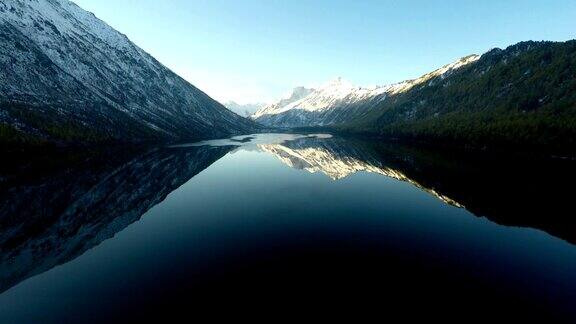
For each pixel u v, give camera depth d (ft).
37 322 82.74
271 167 325.42
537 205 183.73
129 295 94.38
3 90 497.46
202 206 189.37
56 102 560.20
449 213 171.32
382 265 112.27
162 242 135.64
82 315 84.89
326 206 186.29
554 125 404.16
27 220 169.17
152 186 242.58
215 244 132.46
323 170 305.12
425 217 165.17
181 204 194.39
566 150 363.97
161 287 98.68
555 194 207.10
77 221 166.50
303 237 139.13
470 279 102.78
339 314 83.41
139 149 483.51
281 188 232.53
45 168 298.76
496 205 184.24
